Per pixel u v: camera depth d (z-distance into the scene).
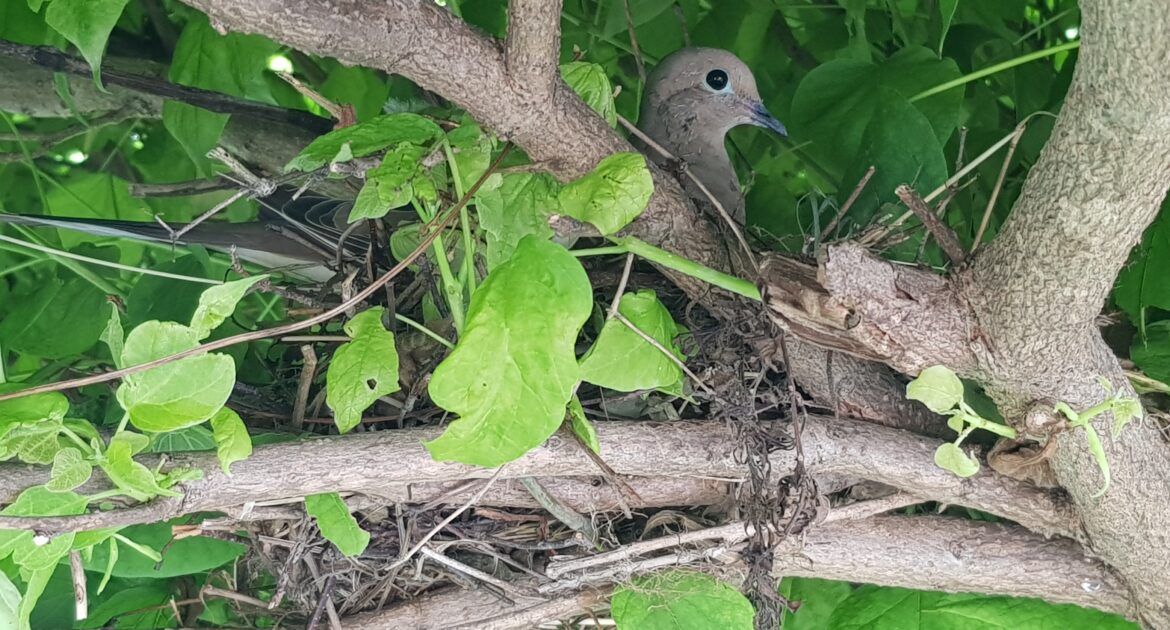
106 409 2.86
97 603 2.90
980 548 2.41
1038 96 3.23
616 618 2.30
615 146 2.03
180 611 2.90
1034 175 1.86
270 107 3.16
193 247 2.92
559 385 1.81
